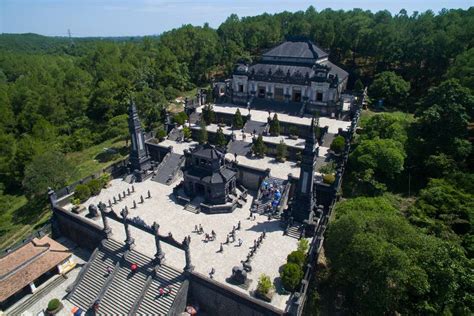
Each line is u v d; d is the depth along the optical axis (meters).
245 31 137.00
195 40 130.88
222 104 86.56
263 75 82.00
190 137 72.81
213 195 50.25
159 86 107.38
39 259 41.97
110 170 61.09
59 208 49.31
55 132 93.00
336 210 42.62
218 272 38.25
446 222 40.66
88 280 41.72
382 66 100.56
